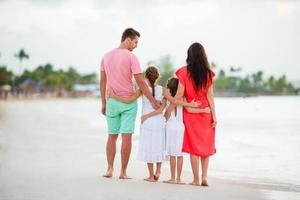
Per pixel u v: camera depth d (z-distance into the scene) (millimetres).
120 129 8773
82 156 11906
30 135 17984
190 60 8500
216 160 11789
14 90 150875
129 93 8797
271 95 176500
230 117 34438
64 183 8070
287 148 14484
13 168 9742
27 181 8234
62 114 39625
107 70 8859
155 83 8719
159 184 8188
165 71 133625
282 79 178250
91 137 17516
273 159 11984
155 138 8516
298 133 20234
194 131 8430
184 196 7230
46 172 9273
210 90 8539
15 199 6875
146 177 9039
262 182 8836
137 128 21859
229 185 8438
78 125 24672
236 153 13219
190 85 8477
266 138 17953
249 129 22719
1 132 19141
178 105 8516
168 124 8531
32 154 12188
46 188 7625
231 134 19844
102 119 31422
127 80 8781
